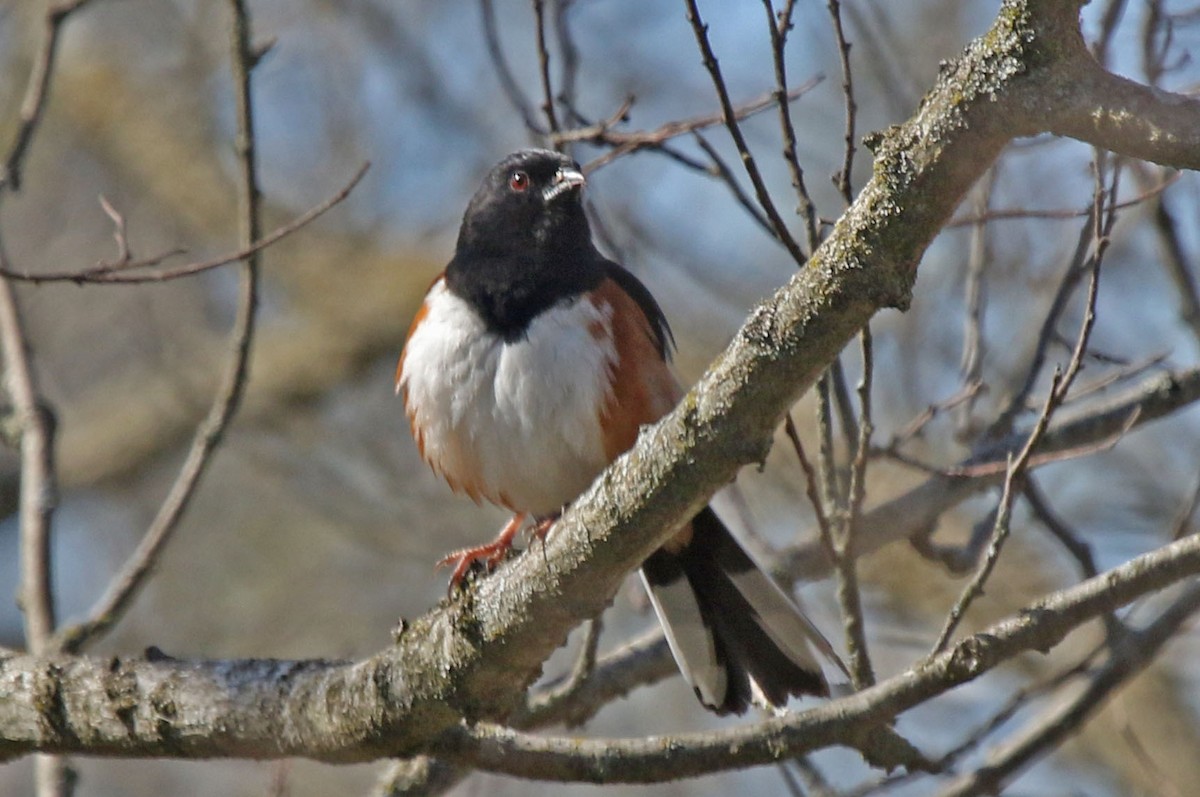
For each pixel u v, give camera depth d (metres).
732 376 5.74
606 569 6.39
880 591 13.37
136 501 17.34
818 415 8.55
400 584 16.30
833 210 14.07
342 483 16.42
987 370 12.70
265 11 17.17
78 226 17.50
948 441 12.80
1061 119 4.96
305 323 17.64
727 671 8.39
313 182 17.38
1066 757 13.83
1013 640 6.98
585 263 8.98
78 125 17.73
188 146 17.80
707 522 8.52
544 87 9.41
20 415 9.80
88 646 8.87
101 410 17.86
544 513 9.30
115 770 15.51
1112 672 9.04
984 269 10.24
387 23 16.59
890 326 13.25
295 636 16.09
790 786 9.14
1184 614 9.09
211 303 17.75
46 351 17.36
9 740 7.40
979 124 5.06
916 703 7.18
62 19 10.12
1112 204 7.89
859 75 14.36
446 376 8.85
